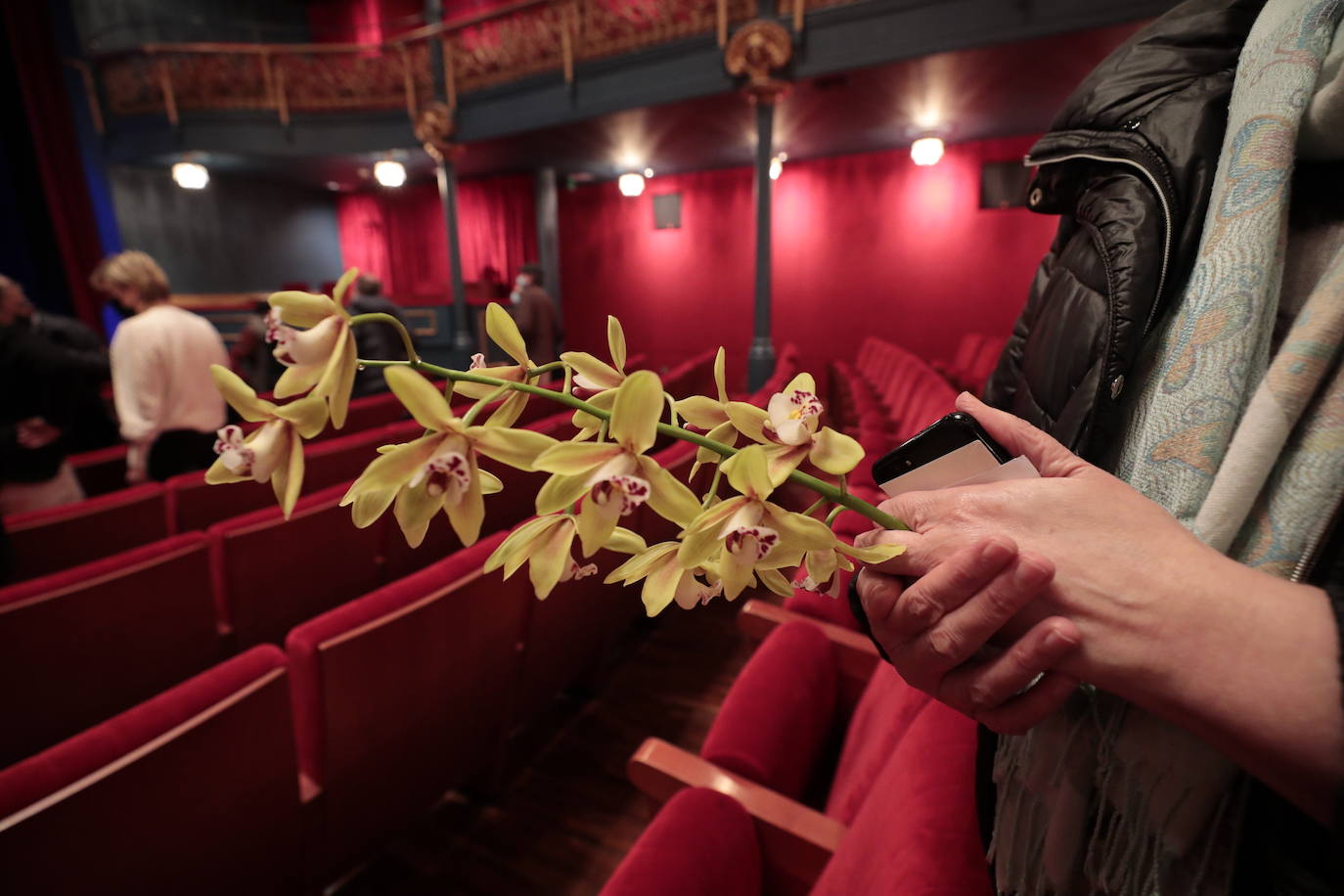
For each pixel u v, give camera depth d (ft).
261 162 28.02
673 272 27.81
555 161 25.43
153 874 2.88
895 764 2.35
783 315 26.23
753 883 2.76
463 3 31.19
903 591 1.40
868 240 24.45
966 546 1.28
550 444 1.09
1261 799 1.31
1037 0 13.57
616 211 28.48
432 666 4.17
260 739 3.18
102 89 27.58
